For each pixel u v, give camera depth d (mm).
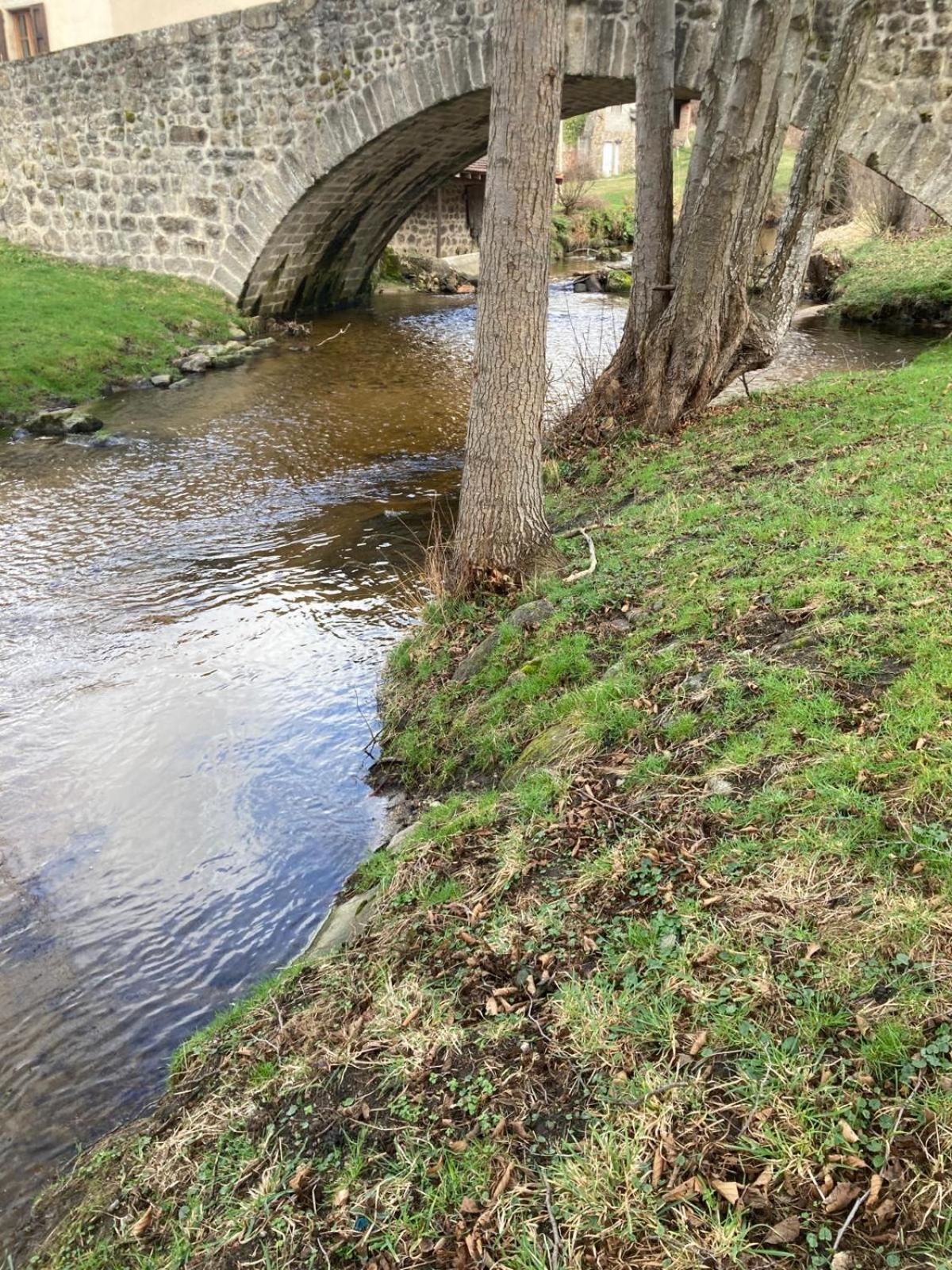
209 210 17562
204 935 4008
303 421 12500
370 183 17734
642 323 9195
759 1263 1928
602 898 3023
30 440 11711
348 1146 2463
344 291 21453
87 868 4465
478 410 5746
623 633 4953
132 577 7820
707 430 8664
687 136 38219
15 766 5285
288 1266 2209
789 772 3256
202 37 16156
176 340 15867
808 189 9125
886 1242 1908
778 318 9445
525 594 5789
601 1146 2227
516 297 5414
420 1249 2146
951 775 2955
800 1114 2166
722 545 5516
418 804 4676
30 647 6641
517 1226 2123
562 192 31719
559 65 4918
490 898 3240
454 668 5523
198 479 10289
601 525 6750
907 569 4414
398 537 8484
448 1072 2582
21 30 22875
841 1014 2369
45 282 16812
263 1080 2807
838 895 2715
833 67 8586
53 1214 2723
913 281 16484
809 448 7332
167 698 5949
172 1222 2455
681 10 11406
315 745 5379
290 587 7527
